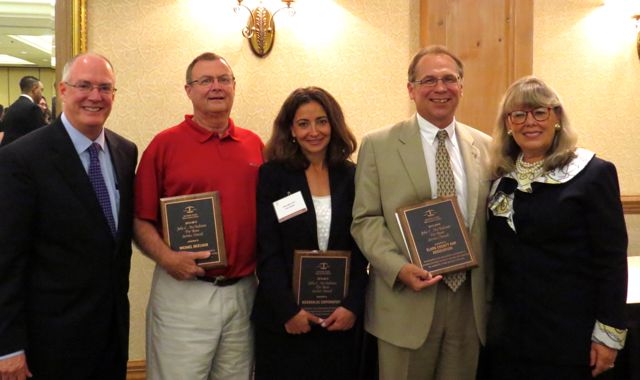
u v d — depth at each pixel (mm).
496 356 2068
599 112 3518
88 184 1966
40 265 1914
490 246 2123
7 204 1821
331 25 3256
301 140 2178
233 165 2287
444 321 2076
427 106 2096
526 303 1935
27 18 5680
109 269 2004
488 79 3277
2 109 5102
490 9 3270
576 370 1884
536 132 1912
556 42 3443
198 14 3131
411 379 2104
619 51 3504
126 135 3117
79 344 1931
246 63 3193
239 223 2242
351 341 2186
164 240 2180
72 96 1966
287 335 2125
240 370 2297
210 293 2207
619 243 1842
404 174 2104
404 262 2002
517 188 1973
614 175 1875
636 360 2154
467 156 2150
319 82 3262
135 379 3170
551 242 1896
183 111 3152
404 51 3318
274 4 3197
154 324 2270
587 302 1882
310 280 2115
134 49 3092
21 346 1819
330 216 2164
